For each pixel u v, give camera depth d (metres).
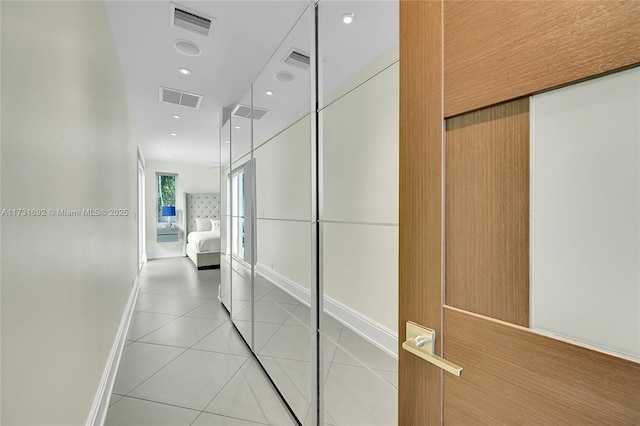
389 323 1.17
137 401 1.79
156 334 2.79
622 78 0.35
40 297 0.93
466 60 0.51
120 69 2.56
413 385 0.62
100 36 1.75
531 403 0.43
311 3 1.57
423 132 0.60
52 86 1.04
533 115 0.43
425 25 0.59
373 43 1.24
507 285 0.46
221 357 2.35
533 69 0.42
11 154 0.77
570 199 0.40
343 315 1.40
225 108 3.58
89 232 1.51
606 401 0.36
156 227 7.59
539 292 0.43
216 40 2.18
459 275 0.53
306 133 1.77
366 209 1.27
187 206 7.97
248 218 2.63
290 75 1.97
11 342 0.76
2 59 0.73
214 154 6.66
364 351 1.28
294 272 1.90
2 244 0.73
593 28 0.36
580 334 0.39
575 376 0.39
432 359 0.54
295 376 1.87
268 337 2.17
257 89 2.51
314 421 1.54
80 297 1.33
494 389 0.47
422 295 0.60
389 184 1.16
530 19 0.42
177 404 1.76
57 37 1.09
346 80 1.37
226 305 3.48
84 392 1.38
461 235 0.53
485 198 0.49
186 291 4.32
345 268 1.39
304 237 1.79
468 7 0.51
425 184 0.59
